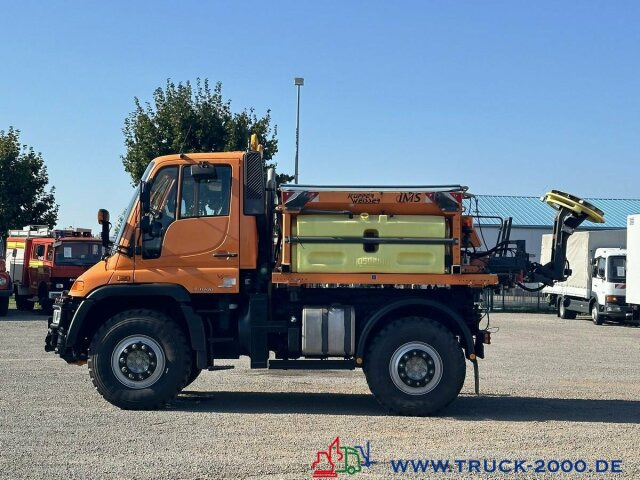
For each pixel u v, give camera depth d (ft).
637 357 57.98
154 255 34.22
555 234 37.68
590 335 77.71
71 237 93.40
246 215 34.32
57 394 37.19
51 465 24.23
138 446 26.73
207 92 102.89
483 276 33.86
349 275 33.71
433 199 33.60
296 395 38.63
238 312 34.83
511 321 97.40
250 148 36.40
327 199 33.55
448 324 34.68
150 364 33.40
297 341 34.14
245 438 28.17
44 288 93.20
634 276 85.05
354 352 33.91
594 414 34.06
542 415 33.71
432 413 33.06
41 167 144.66
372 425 30.86
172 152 100.07
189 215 34.40
